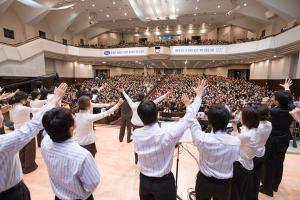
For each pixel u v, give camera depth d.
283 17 13.05
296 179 3.03
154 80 20.00
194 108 1.52
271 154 2.51
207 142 1.49
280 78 14.59
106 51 19.88
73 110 3.15
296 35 10.59
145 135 1.43
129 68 29.17
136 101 3.39
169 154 1.44
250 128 1.87
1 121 1.44
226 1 15.13
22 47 12.97
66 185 1.19
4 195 1.28
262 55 15.10
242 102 9.71
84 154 1.16
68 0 14.09
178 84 16.45
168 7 16.59
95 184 1.20
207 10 17.23
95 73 25.05
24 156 3.06
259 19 16.42
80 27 20.38
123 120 4.42
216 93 12.72
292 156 3.91
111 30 25.53
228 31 22.97
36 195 2.52
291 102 2.44
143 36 27.31
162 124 1.88
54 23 17.55
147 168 1.47
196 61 20.81
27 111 3.01
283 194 2.64
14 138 1.16
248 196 2.05
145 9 17.03
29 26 15.41
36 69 14.14
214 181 1.55
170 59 19.19
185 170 3.22
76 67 21.03
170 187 1.49
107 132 5.30
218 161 1.49
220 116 1.46
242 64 21.39
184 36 26.08
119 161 3.51
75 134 2.38
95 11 17.59
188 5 16.12
